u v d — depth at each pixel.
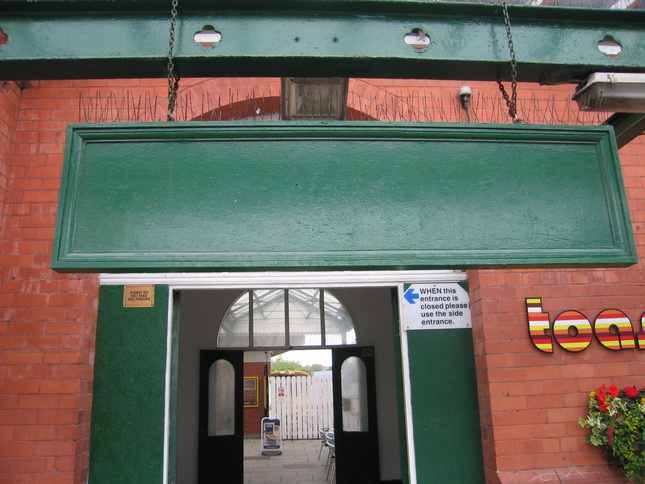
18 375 4.08
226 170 1.84
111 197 1.79
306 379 15.59
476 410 4.50
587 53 2.27
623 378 4.38
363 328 7.77
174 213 1.79
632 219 4.82
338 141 1.90
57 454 3.93
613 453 4.09
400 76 2.32
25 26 2.12
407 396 4.52
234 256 1.77
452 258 1.82
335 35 2.16
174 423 4.43
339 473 7.29
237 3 2.13
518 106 5.09
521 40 2.25
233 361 7.51
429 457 4.40
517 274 4.54
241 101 5.03
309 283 4.73
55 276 4.28
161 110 4.86
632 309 4.55
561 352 4.39
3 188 4.40
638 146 5.00
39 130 4.62
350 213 1.84
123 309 4.49
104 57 2.10
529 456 4.17
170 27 2.13
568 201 1.92
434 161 1.91
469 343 4.65
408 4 2.18
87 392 4.22
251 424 15.23
